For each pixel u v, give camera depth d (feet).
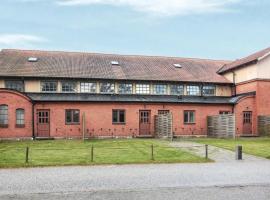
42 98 108.27
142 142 94.38
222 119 111.14
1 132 102.47
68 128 109.50
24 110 104.99
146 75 123.65
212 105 121.39
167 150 75.51
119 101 113.39
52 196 38.14
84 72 118.83
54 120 108.27
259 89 119.75
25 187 41.91
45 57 126.62
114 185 43.19
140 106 115.75
